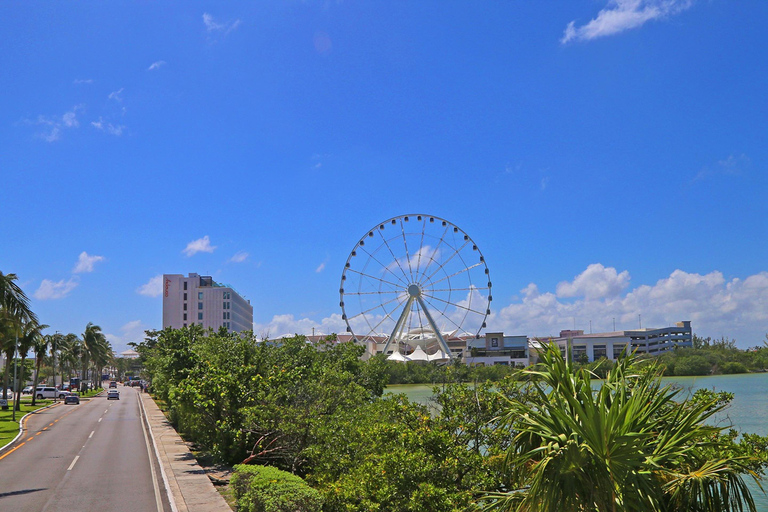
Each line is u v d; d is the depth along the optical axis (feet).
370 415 68.74
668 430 38.58
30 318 98.58
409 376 223.71
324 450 69.10
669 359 295.89
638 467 36.52
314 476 68.23
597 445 36.58
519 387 54.60
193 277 577.02
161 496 70.59
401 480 48.83
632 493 36.14
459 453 50.70
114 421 183.42
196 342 131.23
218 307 573.74
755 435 47.16
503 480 51.21
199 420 103.30
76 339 474.08
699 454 40.01
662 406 42.65
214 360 106.42
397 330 252.01
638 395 38.24
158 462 96.12
